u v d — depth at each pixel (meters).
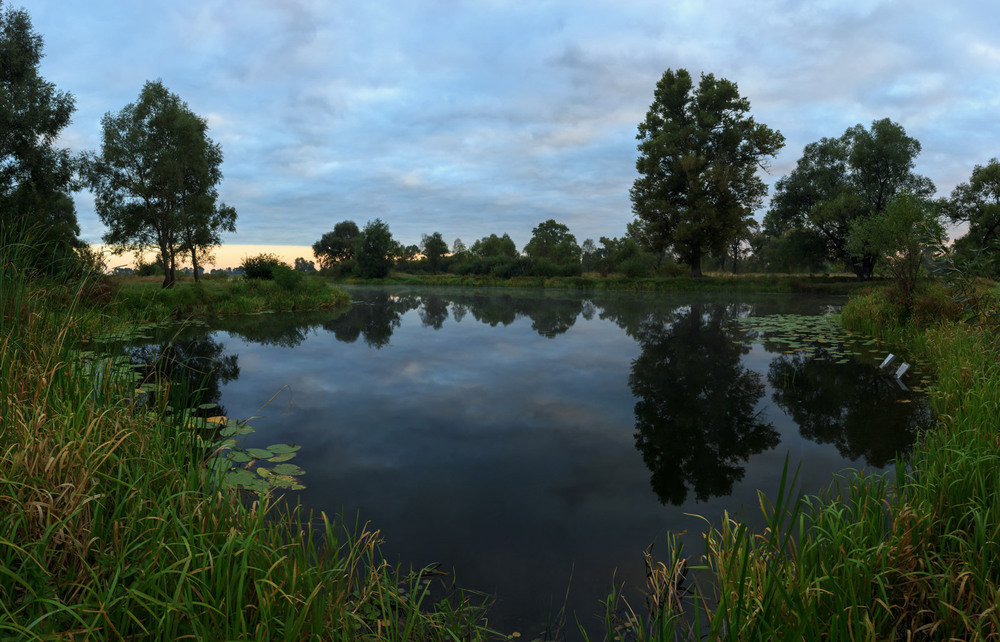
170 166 21.89
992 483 2.47
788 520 2.89
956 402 4.61
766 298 24.06
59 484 1.92
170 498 1.97
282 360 8.09
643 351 8.95
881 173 33.53
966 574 1.87
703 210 30.52
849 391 5.98
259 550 1.96
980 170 33.75
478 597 2.27
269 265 24.80
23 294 3.45
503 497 3.32
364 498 3.29
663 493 3.36
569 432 4.66
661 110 33.91
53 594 1.62
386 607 2.11
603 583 2.38
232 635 1.59
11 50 19.28
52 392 2.69
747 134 31.86
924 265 10.34
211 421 4.83
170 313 14.25
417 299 23.61
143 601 1.64
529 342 10.07
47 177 19.53
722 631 1.94
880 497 2.72
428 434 4.60
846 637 1.64
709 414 5.18
